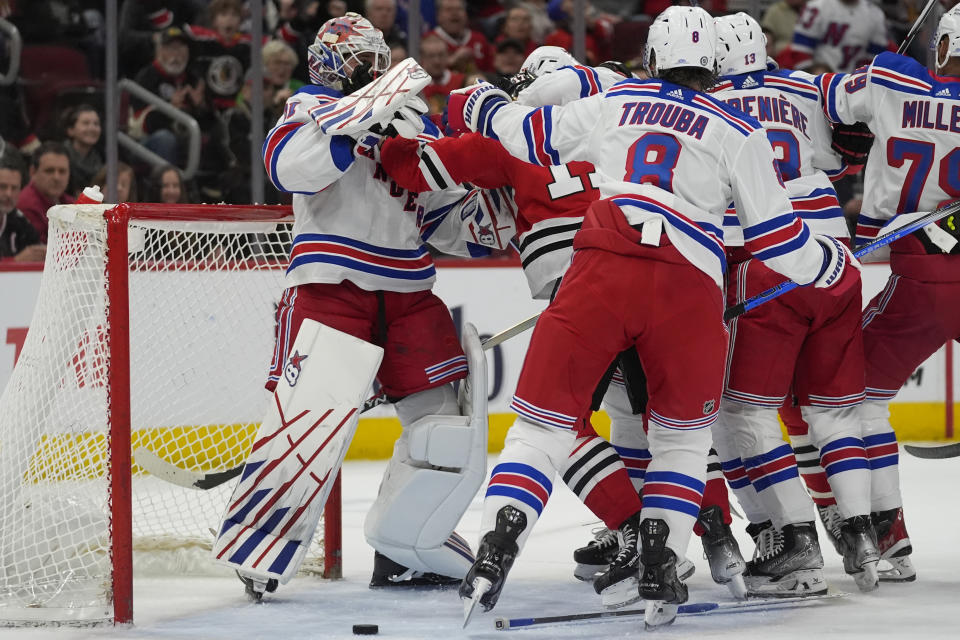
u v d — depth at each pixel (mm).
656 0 28812
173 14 26000
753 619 11578
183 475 13953
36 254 24500
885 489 13547
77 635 11023
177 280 17609
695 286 10633
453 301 24609
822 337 12820
